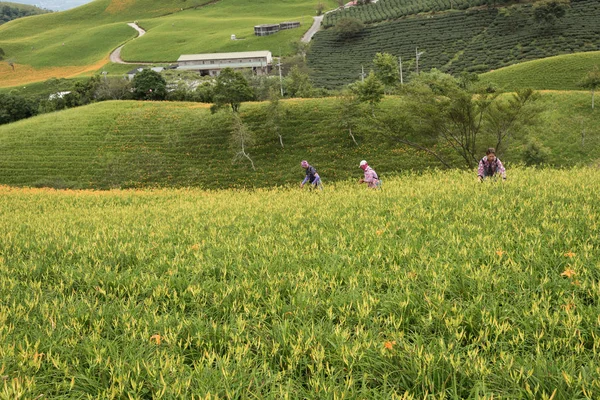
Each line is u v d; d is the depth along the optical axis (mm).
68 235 8438
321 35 145375
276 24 158000
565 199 7520
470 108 28906
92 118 57656
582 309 3652
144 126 55375
